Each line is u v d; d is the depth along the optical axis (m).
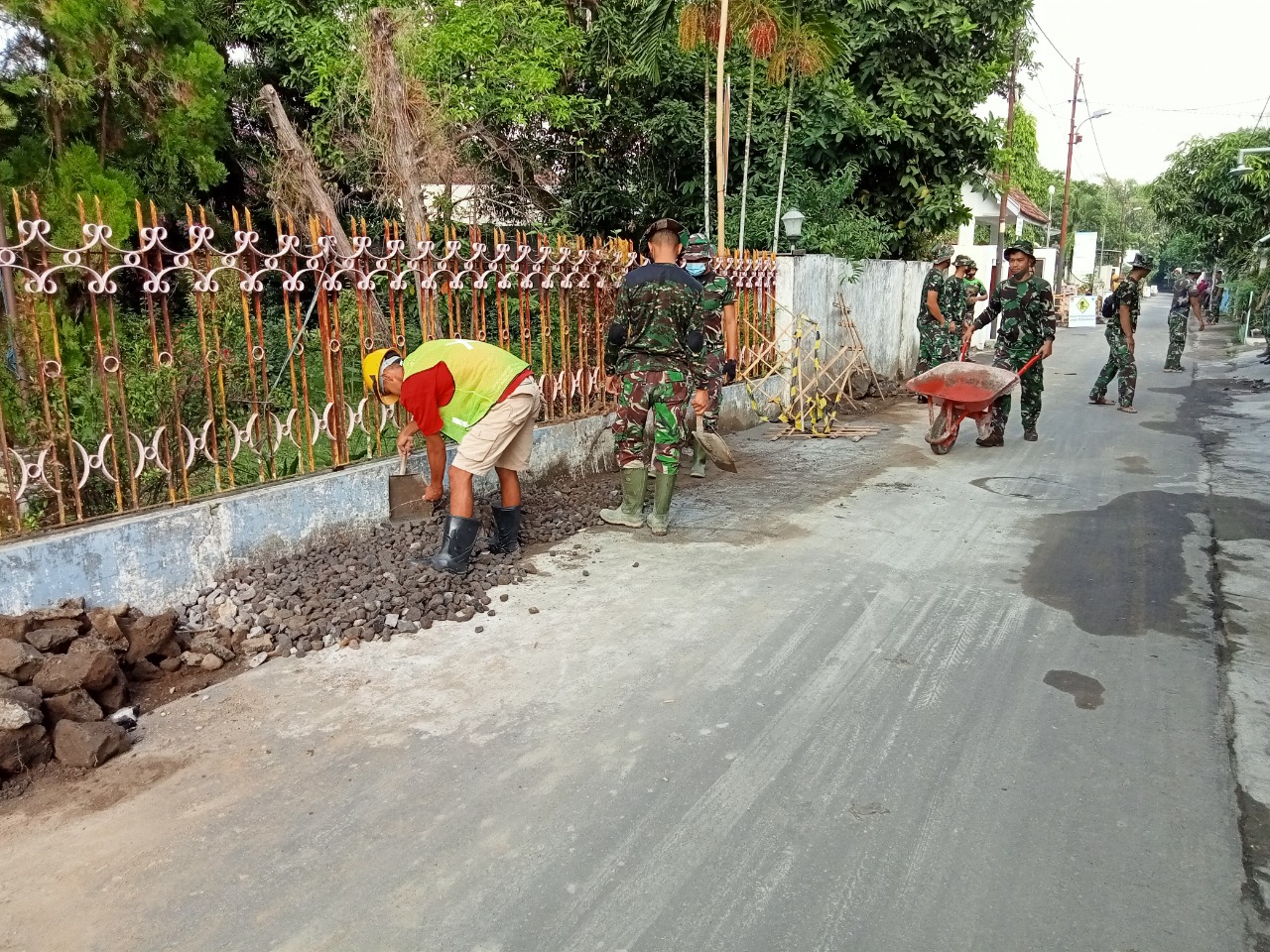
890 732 3.39
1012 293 8.73
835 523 6.14
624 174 14.11
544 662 4.00
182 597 4.43
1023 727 3.42
